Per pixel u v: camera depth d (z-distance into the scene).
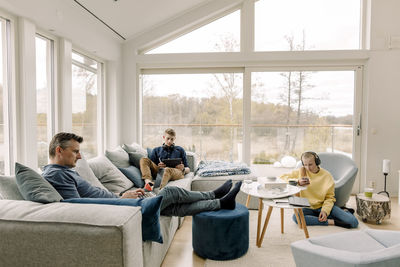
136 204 1.55
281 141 4.24
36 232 1.30
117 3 3.12
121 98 4.30
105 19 3.35
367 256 1.17
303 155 2.89
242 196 3.37
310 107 4.19
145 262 1.59
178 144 4.43
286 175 3.02
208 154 4.39
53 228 1.30
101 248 1.27
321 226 2.82
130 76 4.29
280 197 2.33
